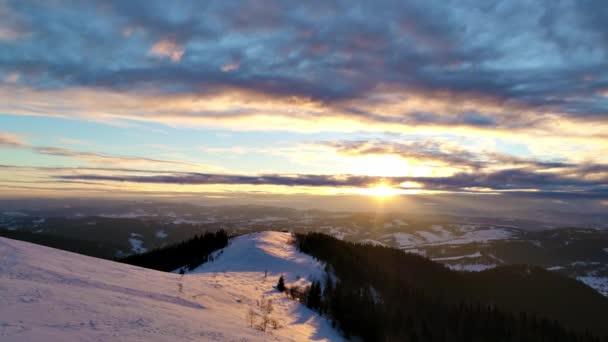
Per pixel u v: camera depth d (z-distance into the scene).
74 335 10.30
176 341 12.02
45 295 13.94
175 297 21.08
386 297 55.50
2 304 11.80
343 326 33.19
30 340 9.18
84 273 21.08
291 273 51.22
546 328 65.50
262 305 29.66
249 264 56.00
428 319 51.56
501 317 62.78
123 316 13.56
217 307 22.25
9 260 19.08
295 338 20.58
